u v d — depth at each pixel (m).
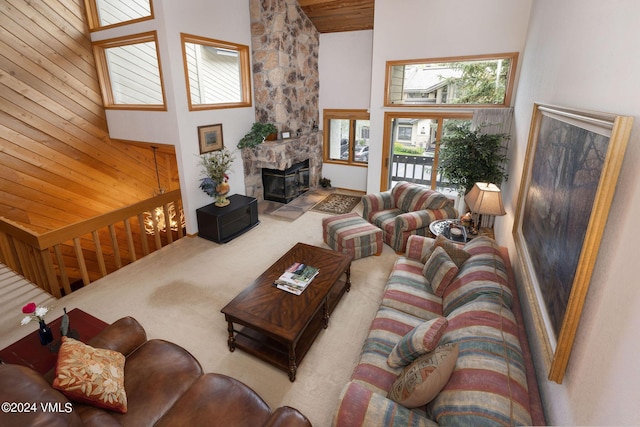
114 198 5.82
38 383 1.37
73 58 4.93
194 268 4.29
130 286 3.89
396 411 1.69
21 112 4.55
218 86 6.24
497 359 1.72
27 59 4.52
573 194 1.62
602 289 1.26
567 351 1.46
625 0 1.37
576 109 1.70
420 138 5.98
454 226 4.07
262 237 5.20
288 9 5.71
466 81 5.37
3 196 4.54
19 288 3.86
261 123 6.02
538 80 3.11
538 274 2.11
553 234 1.86
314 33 6.61
